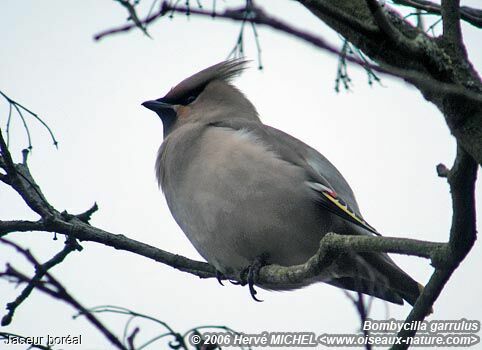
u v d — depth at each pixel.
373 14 6.15
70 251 9.96
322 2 6.32
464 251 6.65
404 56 6.27
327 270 11.13
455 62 6.34
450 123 6.18
